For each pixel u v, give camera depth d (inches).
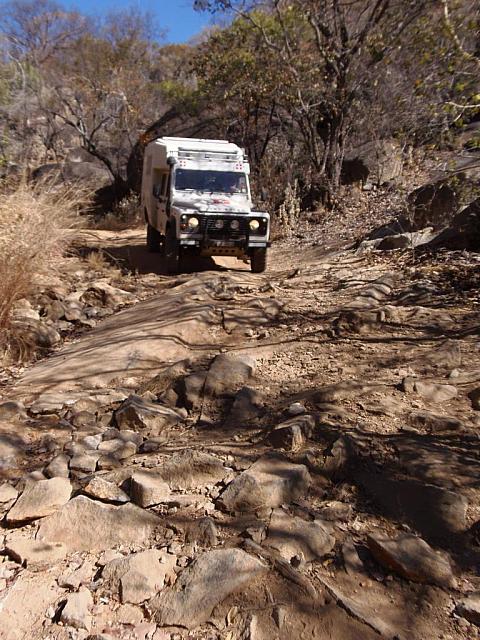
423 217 454.3
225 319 280.5
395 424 164.9
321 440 158.2
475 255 367.2
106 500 142.0
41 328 291.1
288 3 722.2
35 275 345.4
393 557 115.0
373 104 666.8
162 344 253.9
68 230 388.5
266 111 896.9
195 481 148.0
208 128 960.3
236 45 826.8
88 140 1114.7
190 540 127.5
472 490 134.6
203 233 441.4
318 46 673.6
